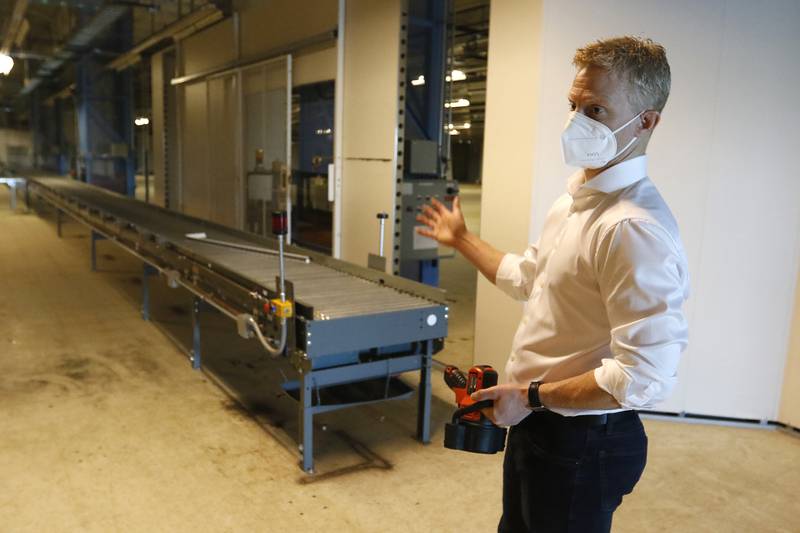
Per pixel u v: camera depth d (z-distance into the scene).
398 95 3.99
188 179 7.93
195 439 2.88
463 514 2.34
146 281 4.77
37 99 17.91
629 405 1.00
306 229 5.33
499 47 3.23
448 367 1.41
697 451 2.91
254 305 2.66
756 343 3.12
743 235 3.03
